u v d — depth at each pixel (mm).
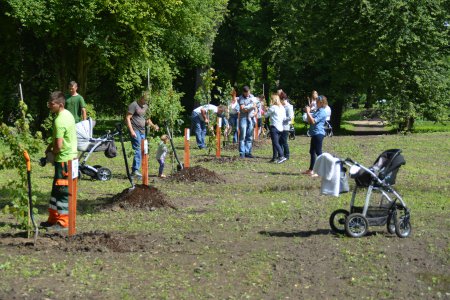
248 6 56719
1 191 14711
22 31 33094
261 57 55594
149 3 33031
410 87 41781
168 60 39344
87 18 29578
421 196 14234
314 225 11117
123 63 34406
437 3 39344
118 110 40312
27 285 7457
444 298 7500
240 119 21953
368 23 40250
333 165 10023
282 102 21469
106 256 8844
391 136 33188
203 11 40375
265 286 7711
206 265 8477
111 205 12609
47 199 13797
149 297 7180
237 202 13547
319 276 8133
